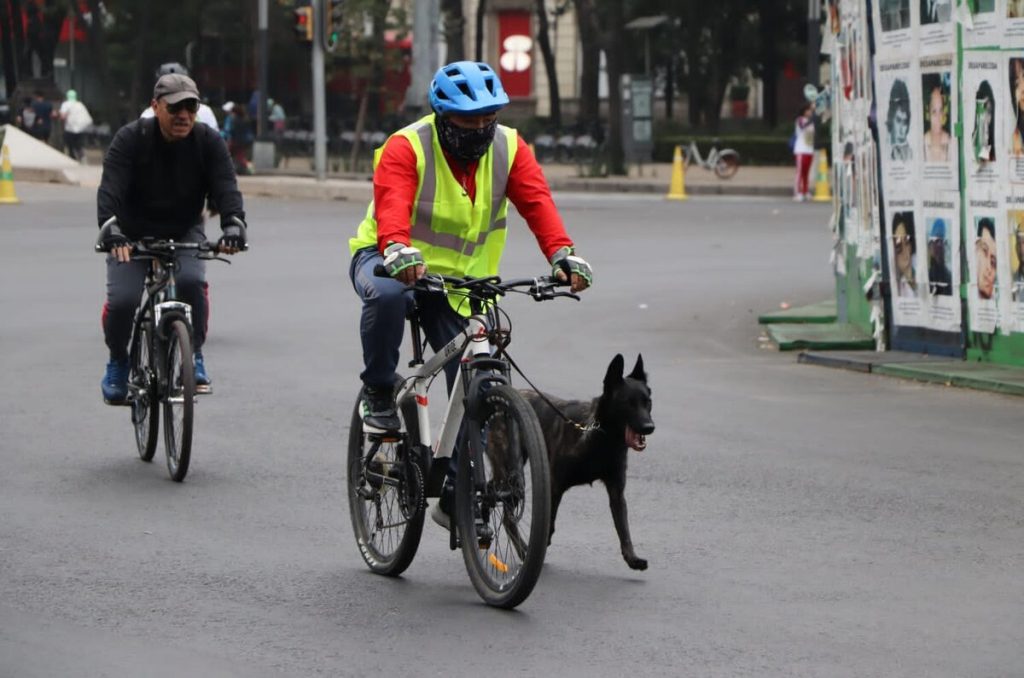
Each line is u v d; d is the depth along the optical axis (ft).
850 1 64.13
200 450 42.27
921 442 43.50
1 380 52.65
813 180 163.53
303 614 27.73
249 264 89.45
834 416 47.52
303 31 152.66
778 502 36.52
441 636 26.45
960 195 55.72
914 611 27.86
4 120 206.90
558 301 75.41
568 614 27.71
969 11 54.13
